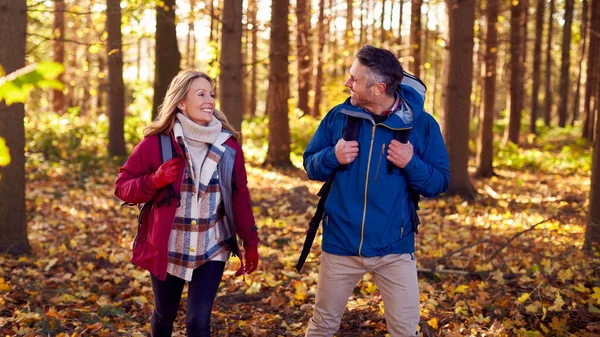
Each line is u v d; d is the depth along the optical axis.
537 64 20.45
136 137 16.33
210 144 3.01
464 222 8.37
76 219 8.36
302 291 4.89
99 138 15.70
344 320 4.36
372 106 2.95
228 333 4.21
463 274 5.17
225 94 9.05
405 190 2.98
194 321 2.96
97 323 4.01
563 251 5.81
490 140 14.55
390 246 2.94
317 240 7.15
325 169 2.98
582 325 4.09
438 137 3.03
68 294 4.77
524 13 16.59
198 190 2.96
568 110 42.47
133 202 2.96
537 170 16.23
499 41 14.18
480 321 4.15
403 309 2.99
